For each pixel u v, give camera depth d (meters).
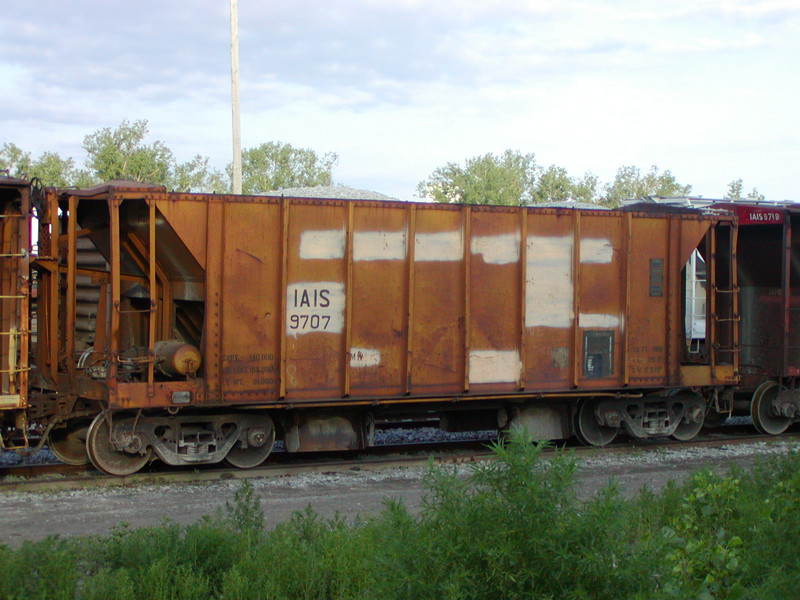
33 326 12.72
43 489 9.87
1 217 10.04
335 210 11.21
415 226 11.62
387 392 11.57
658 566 4.94
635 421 13.46
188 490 10.02
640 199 19.53
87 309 11.82
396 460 11.87
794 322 14.81
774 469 9.86
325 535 7.15
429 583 4.65
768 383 14.60
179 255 10.70
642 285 13.07
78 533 8.02
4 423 10.51
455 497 4.95
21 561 5.98
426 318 11.73
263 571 6.39
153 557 6.59
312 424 11.70
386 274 11.52
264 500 9.56
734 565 5.97
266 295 10.93
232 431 11.12
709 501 8.02
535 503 4.68
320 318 11.19
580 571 4.57
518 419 12.88
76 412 10.79
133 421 10.53
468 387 11.95
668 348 13.23
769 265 15.04
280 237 10.97
